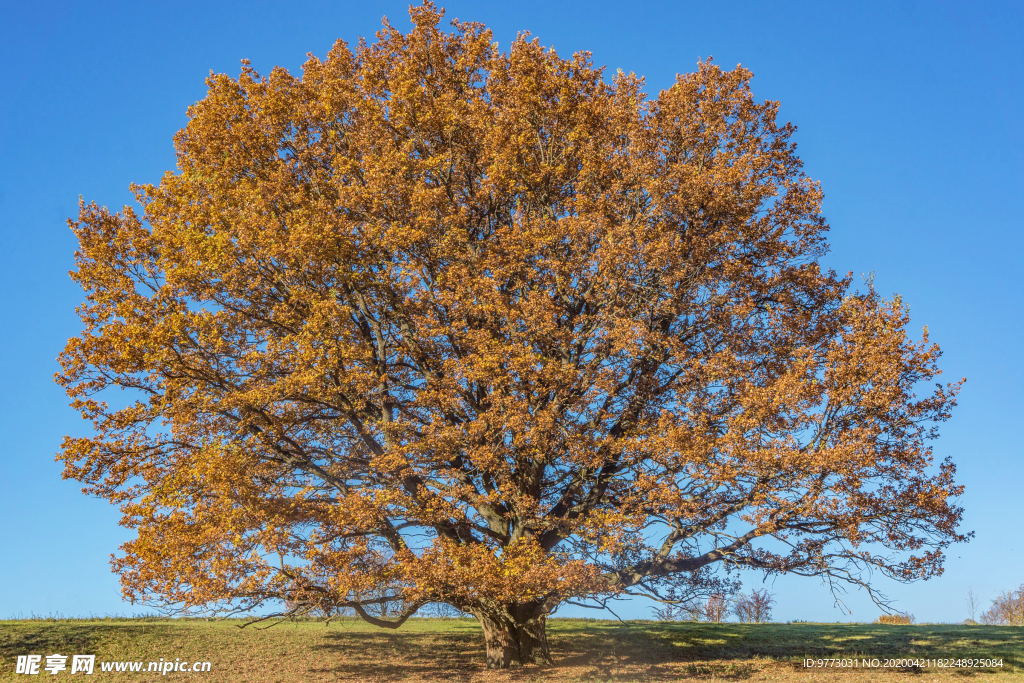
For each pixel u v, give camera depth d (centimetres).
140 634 2181
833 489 1606
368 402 1905
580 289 1945
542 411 1705
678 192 1783
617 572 1814
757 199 1759
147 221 1917
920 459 1650
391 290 1919
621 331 1722
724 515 1770
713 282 1822
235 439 1781
